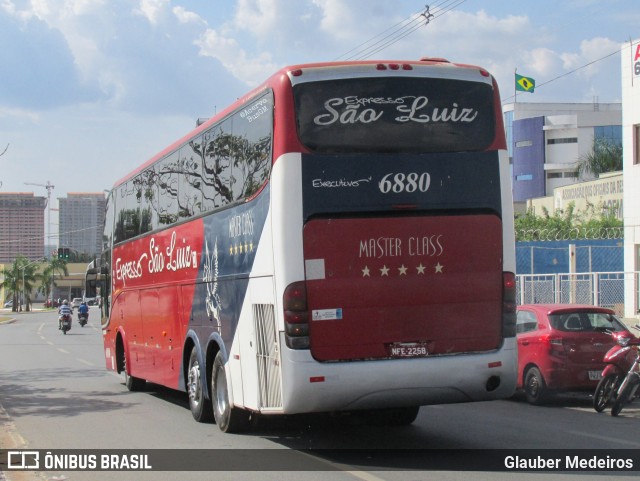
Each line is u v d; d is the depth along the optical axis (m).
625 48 28.98
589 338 13.41
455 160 9.09
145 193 15.35
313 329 8.56
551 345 13.38
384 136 8.92
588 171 70.81
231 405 10.70
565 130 94.00
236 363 10.18
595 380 13.30
